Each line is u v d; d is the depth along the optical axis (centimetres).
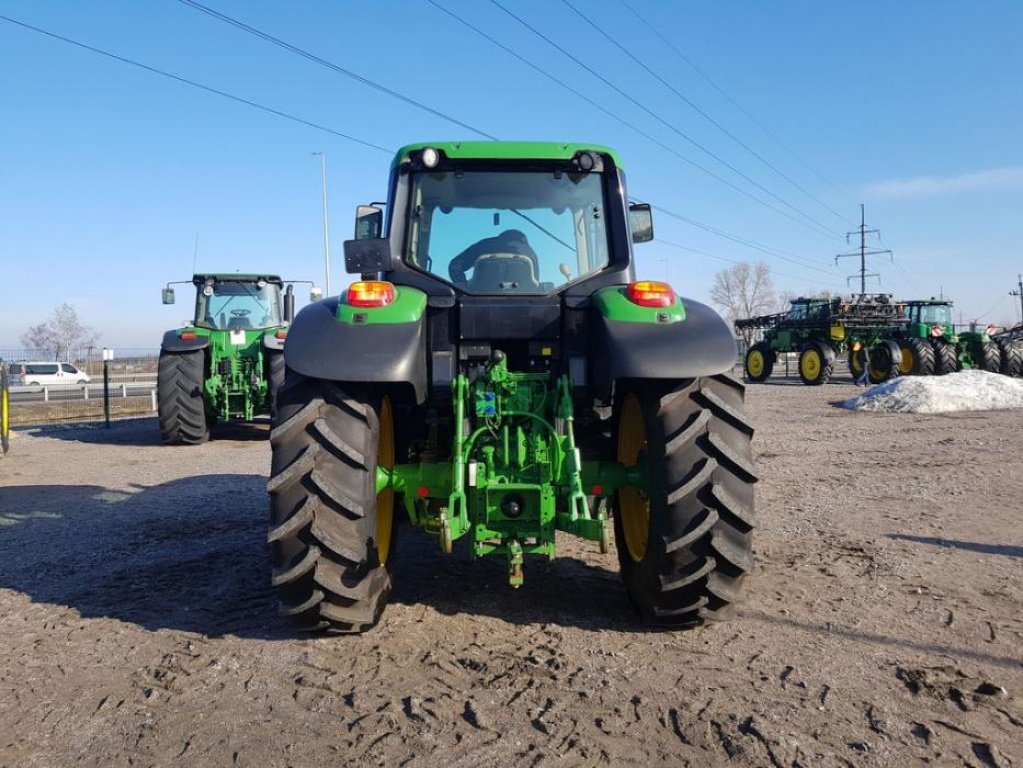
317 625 315
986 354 2109
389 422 362
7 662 307
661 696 270
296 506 302
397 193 388
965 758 229
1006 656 304
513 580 316
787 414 1348
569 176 394
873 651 309
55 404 2069
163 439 1069
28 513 611
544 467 328
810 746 236
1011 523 530
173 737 245
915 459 823
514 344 365
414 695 271
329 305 342
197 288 1289
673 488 306
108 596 389
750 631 332
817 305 2359
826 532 509
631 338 317
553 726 249
